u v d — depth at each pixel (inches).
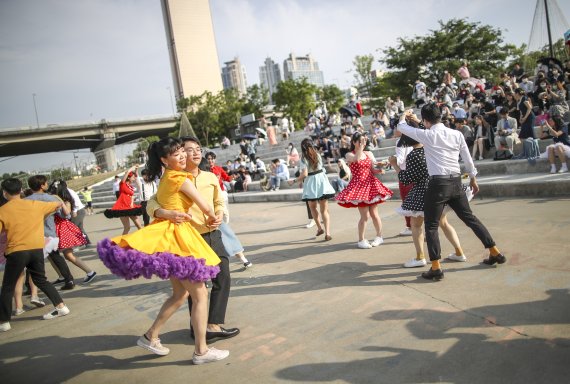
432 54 1235.2
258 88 1887.3
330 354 111.2
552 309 117.3
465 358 99.5
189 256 108.3
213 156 237.5
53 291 178.9
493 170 364.2
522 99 389.4
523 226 209.9
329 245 237.8
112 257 104.3
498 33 1234.0
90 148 2689.5
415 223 172.6
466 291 139.8
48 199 209.0
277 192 544.7
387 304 139.1
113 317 168.9
